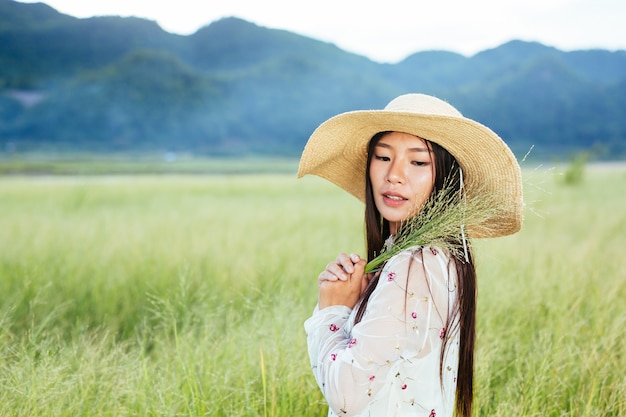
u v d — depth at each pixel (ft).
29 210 39.99
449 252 5.49
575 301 14.88
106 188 66.80
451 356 5.49
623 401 9.66
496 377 11.10
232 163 376.68
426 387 5.27
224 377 9.63
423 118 5.40
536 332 13.35
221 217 35.35
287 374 9.89
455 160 5.94
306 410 9.41
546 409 9.70
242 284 17.38
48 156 559.79
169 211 40.32
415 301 5.13
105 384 9.25
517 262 19.83
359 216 36.63
